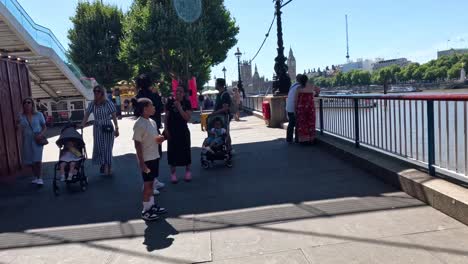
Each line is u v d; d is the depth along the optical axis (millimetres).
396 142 6676
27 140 8133
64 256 4395
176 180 7480
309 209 5309
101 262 4164
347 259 3775
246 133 14570
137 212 5848
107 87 47219
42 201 6895
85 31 45625
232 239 4496
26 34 16297
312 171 7660
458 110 4914
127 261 4129
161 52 39000
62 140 7535
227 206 5766
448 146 5160
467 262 3553
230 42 41844
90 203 6555
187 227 5020
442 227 4344
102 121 8680
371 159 7207
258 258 3947
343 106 9438
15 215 6117
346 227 4559
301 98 10555
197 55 38938
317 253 3949
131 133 17641
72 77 24234
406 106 6273
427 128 5621
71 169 7262
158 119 8992
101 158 8688
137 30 38250
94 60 45719
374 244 4047
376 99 7430
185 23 37688
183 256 4137
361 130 8344
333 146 9211
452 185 5043
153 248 4418
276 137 12891
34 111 8281
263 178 7383
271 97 16047
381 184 6324
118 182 8047
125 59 41281
